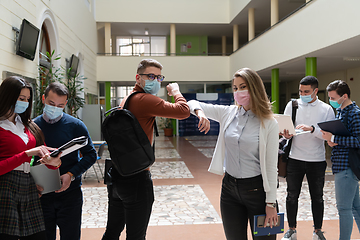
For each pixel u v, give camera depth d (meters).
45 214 2.07
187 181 5.74
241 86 1.93
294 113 3.10
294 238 3.04
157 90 1.90
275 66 10.36
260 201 1.92
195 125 16.28
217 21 15.62
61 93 2.05
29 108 1.92
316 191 2.97
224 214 2.07
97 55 14.77
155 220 3.66
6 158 1.75
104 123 1.73
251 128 1.94
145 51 18.03
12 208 1.71
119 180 1.82
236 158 1.96
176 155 9.19
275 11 11.30
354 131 2.52
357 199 2.71
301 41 8.18
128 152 1.72
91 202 4.43
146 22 15.25
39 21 6.30
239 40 19.62
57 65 7.56
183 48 18.22
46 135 2.13
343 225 2.58
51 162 1.72
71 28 9.24
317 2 7.32
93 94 13.72
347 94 2.64
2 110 1.77
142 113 1.80
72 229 2.15
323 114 2.98
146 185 1.85
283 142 3.13
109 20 14.92
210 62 15.37
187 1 15.45
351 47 7.09
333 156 2.68
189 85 15.81
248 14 13.63
